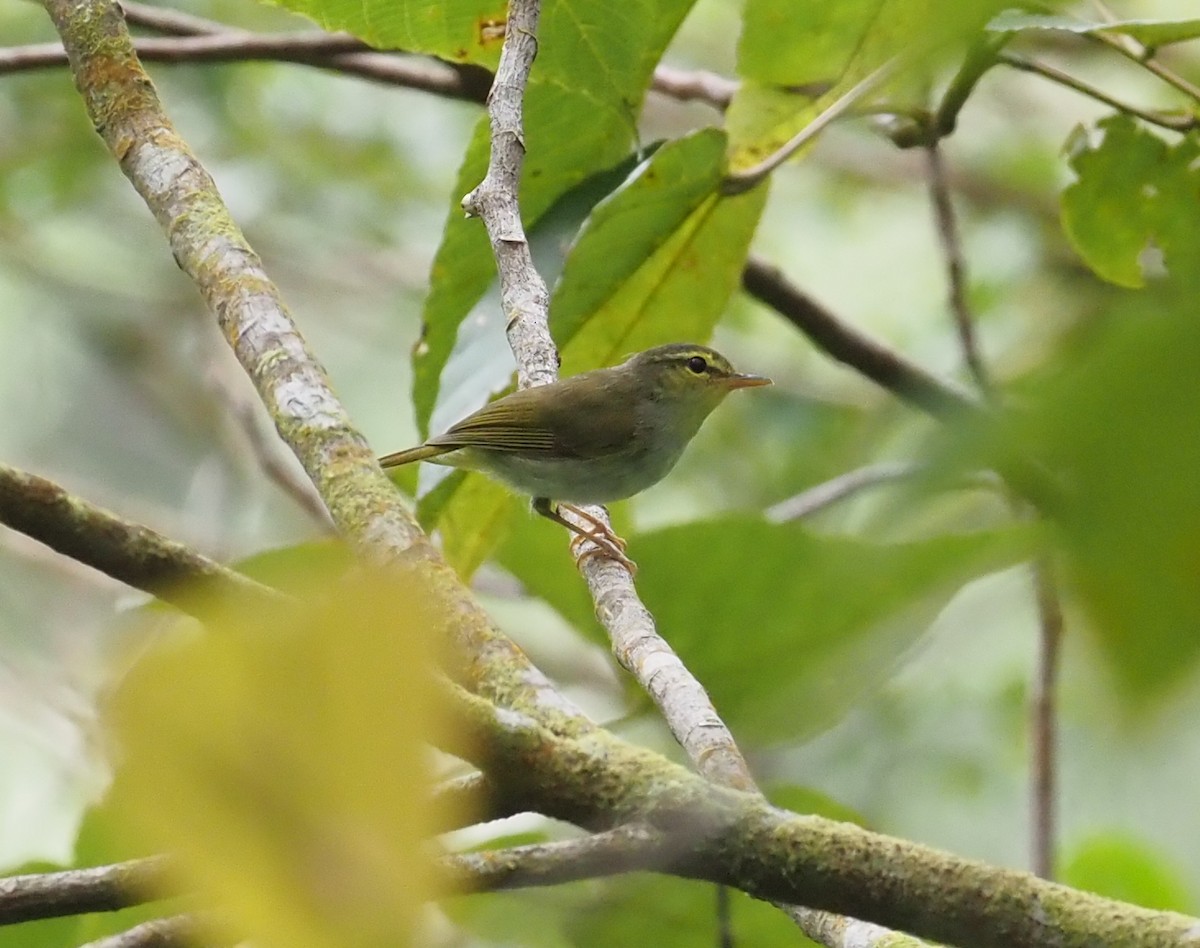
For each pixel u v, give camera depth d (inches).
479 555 457.4
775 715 266.2
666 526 261.6
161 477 754.8
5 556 530.0
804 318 488.1
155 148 300.5
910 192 717.9
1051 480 58.8
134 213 772.6
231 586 140.1
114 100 309.9
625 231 395.2
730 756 199.2
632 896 332.2
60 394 773.9
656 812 143.9
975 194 705.6
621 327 450.0
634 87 392.8
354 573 79.7
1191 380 51.9
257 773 68.6
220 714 67.6
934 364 635.5
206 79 740.0
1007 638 581.9
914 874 139.4
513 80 342.3
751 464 662.5
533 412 433.7
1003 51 399.9
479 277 402.6
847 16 362.0
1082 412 53.1
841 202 740.7
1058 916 134.6
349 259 759.7
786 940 332.8
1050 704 376.2
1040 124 721.0
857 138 741.3
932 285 684.1
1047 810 373.4
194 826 67.7
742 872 144.3
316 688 70.1
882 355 480.7
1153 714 52.1
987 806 568.4
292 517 652.7
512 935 335.6
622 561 295.9
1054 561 58.4
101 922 303.0
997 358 538.9
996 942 136.8
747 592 255.9
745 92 390.6
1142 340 52.4
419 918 71.0
